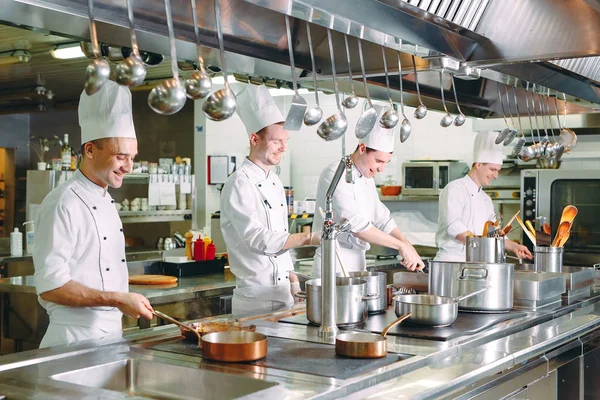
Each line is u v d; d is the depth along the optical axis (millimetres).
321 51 3000
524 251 4129
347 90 3672
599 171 5523
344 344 1972
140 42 2340
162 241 8328
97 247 2480
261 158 3178
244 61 2799
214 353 1900
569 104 5254
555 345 2473
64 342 2369
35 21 1998
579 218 5645
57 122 10227
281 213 3270
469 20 2936
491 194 6645
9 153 10281
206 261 4852
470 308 2793
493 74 3469
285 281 3221
